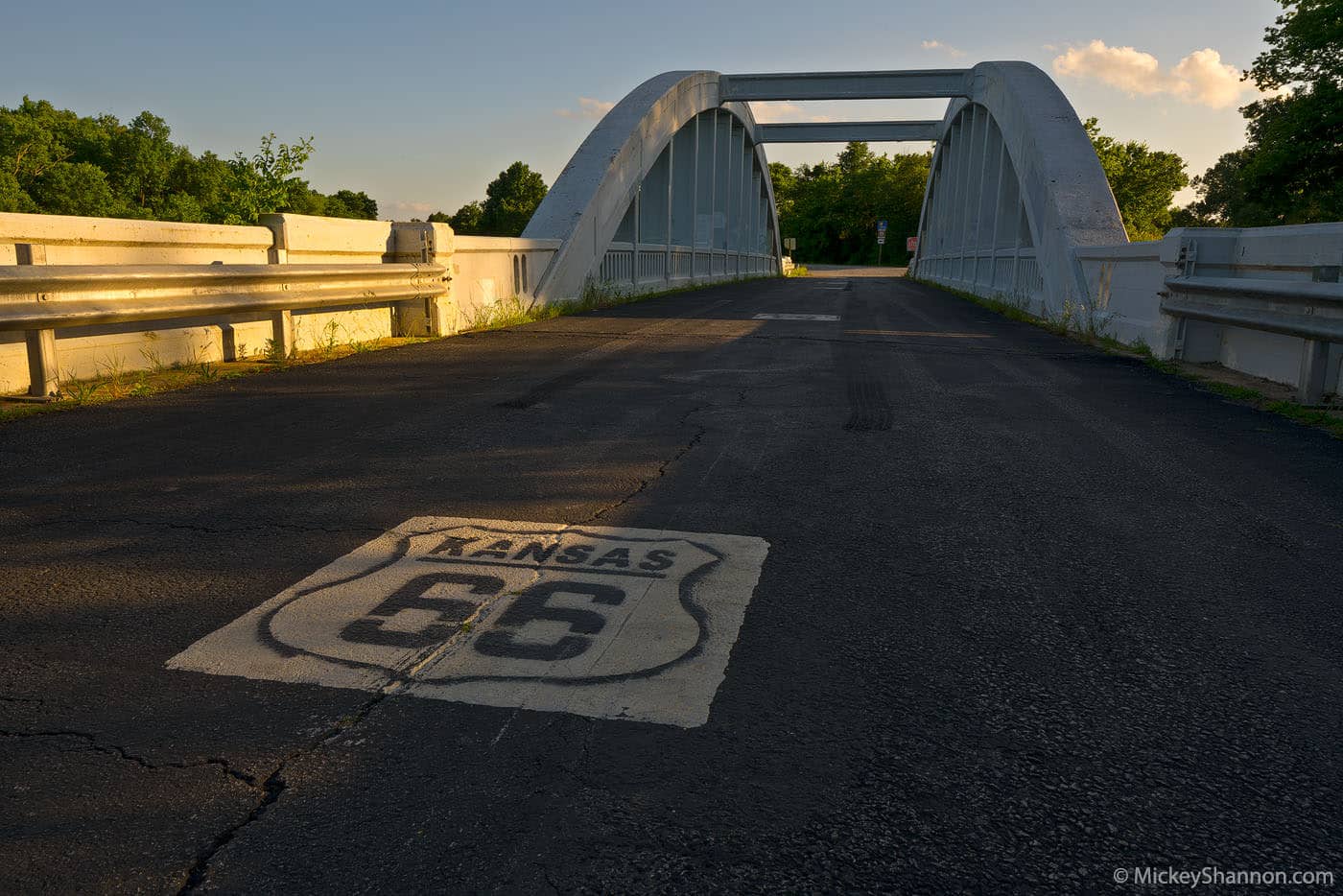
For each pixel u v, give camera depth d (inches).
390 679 89.8
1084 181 617.3
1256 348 326.3
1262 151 1131.9
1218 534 144.2
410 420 225.6
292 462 180.5
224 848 64.7
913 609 110.8
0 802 69.4
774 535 138.2
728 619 106.1
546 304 582.2
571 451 195.0
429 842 65.8
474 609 107.1
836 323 547.5
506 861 63.9
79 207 2893.7
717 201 1348.4
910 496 163.5
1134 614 111.0
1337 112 1018.1
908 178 3971.5
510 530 137.9
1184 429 231.9
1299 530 147.3
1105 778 76.0
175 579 116.0
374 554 126.4
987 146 1005.8
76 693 86.6
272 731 80.3
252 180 500.1
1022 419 242.2
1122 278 442.6
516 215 4306.1
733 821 69.1
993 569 125.9
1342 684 93.8
